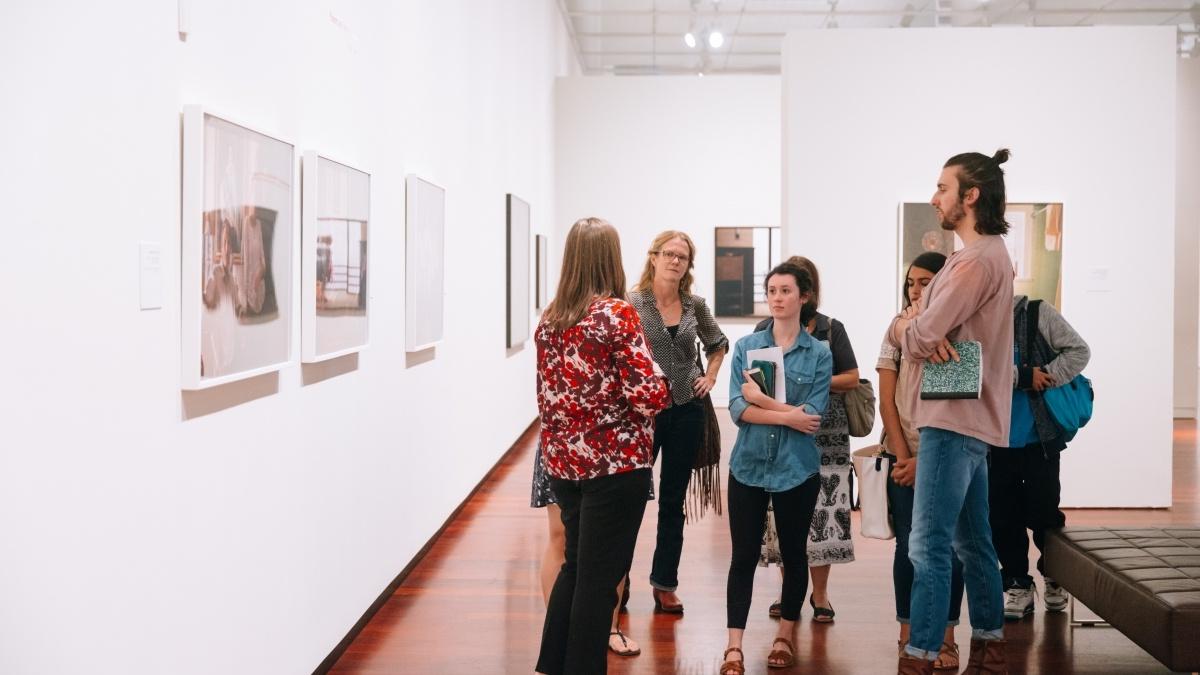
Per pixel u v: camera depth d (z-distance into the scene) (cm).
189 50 255
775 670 373
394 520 472
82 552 207
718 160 1259
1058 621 433
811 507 367
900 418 372
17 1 186
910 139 679
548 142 1180
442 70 576
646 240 1265
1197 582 328
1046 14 1348
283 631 325
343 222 379
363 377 419
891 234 680
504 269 845
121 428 222
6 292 183
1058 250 671
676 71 1788
